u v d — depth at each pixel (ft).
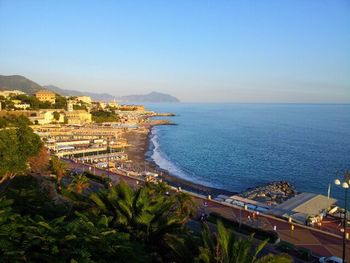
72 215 82.23
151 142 561.43
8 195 88.89
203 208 177.06
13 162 150.82
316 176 330.75
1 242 40.91
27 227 44.96
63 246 43.80
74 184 174.09
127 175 272.31
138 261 51.70
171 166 369.50
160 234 66.33
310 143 557.74
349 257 121.19
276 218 165.37
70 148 436.76
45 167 206.59
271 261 53.01
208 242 56.85
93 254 45.85
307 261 115.14
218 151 476.54
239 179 318.04
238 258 52.37
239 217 163.94
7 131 172.76
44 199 93.61
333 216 183.42
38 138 195.72
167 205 72.13
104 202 72.90
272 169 360.89
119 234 52.42
